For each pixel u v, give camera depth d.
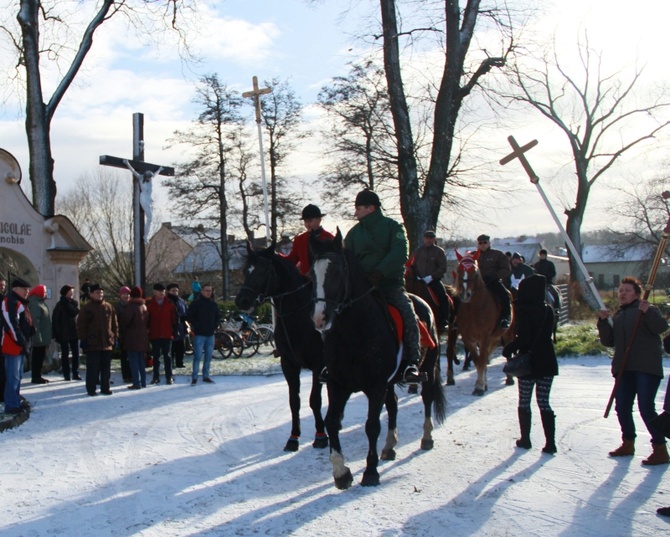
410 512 5.66
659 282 44.78
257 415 10.00
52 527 5.53
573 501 5.85
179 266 49.94
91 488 6.55
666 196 6.79
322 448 7.98
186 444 8.27
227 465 7.30
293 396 7.89
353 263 6.24
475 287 11.03
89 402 11.36
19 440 8.60
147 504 6.05
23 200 14.98
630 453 7.17
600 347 16.34
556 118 32.56
